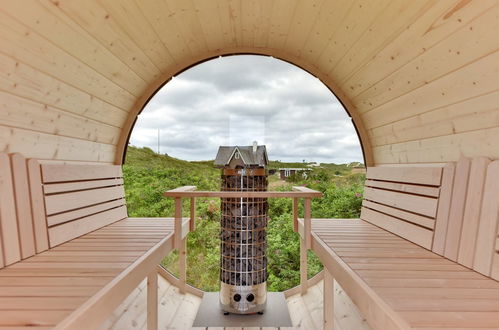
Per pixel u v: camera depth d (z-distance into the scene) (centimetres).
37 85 188
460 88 179
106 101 273
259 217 285
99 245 210
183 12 249
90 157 279
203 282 468
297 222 319
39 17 162
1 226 161
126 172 495
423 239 208
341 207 459
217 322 272
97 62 229
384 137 296
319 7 236
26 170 183
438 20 169
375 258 183
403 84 230
